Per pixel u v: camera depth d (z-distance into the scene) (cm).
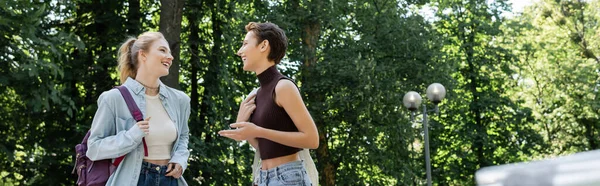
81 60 1584
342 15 2012
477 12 2536
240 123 333
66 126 1587
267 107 341
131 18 1630
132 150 406
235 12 1691
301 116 333
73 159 1579
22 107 1502
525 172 59
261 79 347
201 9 1636
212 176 1705
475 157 2577
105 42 1616
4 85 1292
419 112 2017
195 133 1709
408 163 2005
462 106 2555
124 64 433
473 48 2597
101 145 395
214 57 1727
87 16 1616
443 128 2420
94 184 398
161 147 419
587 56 3108
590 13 3134
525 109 2623
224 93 1738
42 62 1230
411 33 1952
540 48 2997
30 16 1252
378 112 1886
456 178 2505
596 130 2959
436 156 2556
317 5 1894
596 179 56
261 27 349
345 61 1884
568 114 2950
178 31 1505
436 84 1588
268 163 343
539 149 2659
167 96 432
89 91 1616
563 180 57
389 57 2036
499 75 2655
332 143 2027
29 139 1559
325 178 2005
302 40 1988
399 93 1920
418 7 2334
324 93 1955
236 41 1852
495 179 60
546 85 3025
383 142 2000
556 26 3158
